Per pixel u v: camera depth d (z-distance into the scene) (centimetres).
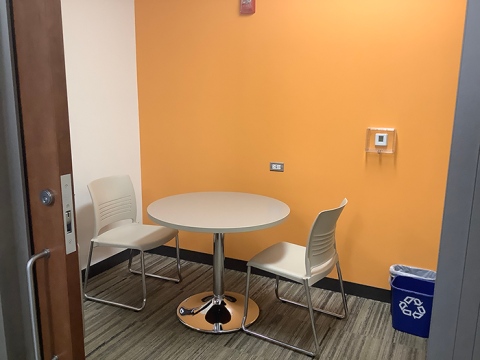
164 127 332
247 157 303
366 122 259
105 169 311
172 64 319
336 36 259
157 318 248
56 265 101
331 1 257
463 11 225
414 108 245
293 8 269
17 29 92
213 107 309
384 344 222
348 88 261
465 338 95
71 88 274
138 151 345
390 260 267
